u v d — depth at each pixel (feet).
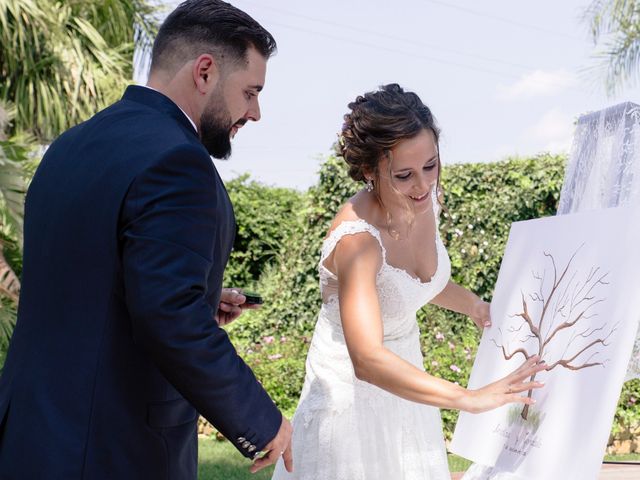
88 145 5.70
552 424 6.64
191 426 5.96
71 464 5.28
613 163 7.77
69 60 29.58
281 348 24.31
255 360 23.44
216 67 5.96
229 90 6.02
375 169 7.08
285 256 28.12
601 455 6.00
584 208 8.09
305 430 7.75
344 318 6.93
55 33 29.50
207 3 6.04
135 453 5.49
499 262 25.58
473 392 6.39
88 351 5.38
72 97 29.68
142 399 5.52
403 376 6.50
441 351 22.38
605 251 6.68
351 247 7.09
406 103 6.92
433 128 7.03
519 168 25.77
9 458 5.47
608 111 7.92
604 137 7.95
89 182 5.52
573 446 6.29
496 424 7.41
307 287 26.55
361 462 7.54
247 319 27.43
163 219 5.26
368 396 7.57
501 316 7.91
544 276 7.42
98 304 5.39
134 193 5.34
